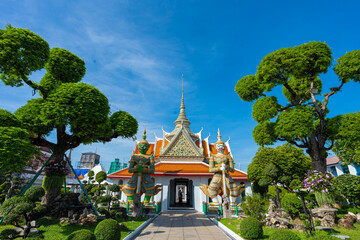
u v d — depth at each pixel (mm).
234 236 9805
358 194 14758
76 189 41094
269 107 16219
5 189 20625
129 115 18406
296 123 13250
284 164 19078
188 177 20875
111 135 16938
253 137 17469
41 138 14648
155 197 20062
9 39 11281
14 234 7496
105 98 14016
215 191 17344
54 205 14078
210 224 13406
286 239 7180
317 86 17812
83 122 12727
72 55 16656
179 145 25109
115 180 22156
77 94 12570
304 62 13828
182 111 33062
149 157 17703
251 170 19875
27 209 7957
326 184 12625
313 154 15102
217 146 18641
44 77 16766
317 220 11609
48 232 10172
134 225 12328
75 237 6363
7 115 11500
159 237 9977
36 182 29047
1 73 12234
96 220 12234
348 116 13852
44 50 12945
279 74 15180
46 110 12172
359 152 19234
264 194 18797
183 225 13047
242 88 18859
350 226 11484
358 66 13086
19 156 9398
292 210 11797
